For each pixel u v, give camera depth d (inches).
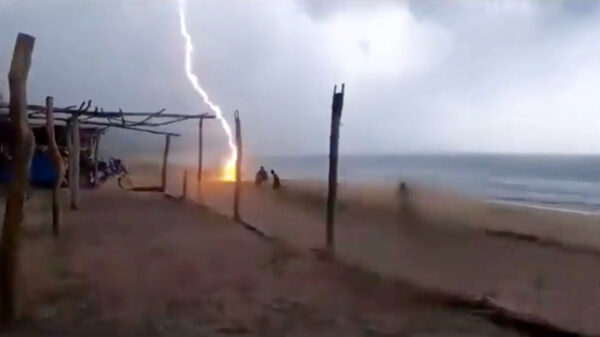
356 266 404.8
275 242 513.3
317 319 274.5
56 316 268.1
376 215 828.0
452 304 302.8
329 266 404.2
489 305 295.7
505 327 267.9
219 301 303.3
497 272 436.8
